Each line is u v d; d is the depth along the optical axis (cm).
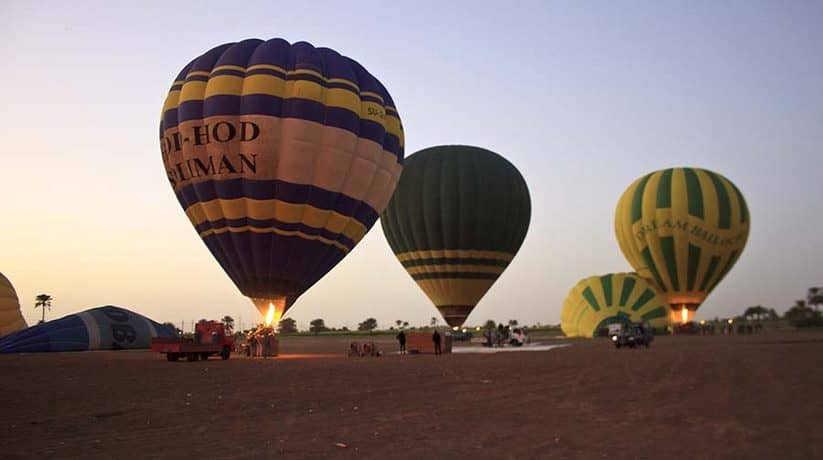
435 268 4319
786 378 1802
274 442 997
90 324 3834
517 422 1160
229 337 2908
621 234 5719
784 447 933
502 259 4366
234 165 2672
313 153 2712
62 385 1756
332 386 1714
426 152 4466
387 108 3027
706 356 2688
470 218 4222
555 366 2306
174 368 2312
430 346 3512
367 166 2878
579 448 940
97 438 1034
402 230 4388
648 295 5975
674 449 927
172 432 1082
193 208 2783
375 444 979
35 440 1021
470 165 4306
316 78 2767
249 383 1791
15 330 4422
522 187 4453
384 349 4250
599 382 1773
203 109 2714
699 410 1271
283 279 2795
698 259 5297
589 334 6069
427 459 879
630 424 1127
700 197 5300
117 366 2422
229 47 2862
